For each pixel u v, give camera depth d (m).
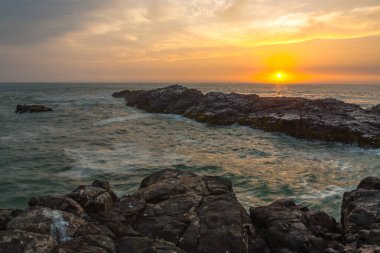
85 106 67.62
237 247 8.52
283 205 11.55
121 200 10.94
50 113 54.25
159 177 13.45
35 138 30.70
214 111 43.31
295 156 24.83
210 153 25.34
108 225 8.77
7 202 15.09
